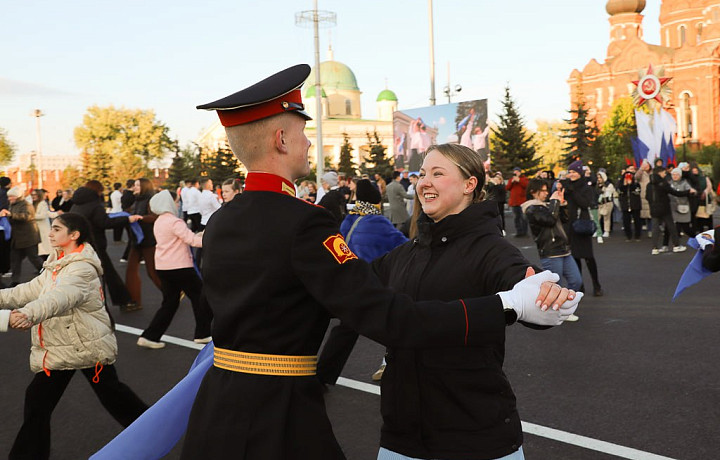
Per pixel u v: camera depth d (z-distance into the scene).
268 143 1.80
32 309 3.25
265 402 1.72
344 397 4.79
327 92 88.88
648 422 4.06
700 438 3.78
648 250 13.11
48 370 3.62
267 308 1.72
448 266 2.07
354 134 84.94
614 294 8.62
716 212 21.62
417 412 2.03
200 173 53.81
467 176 2.21
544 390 4.80
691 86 62.03
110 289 8.19
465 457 1.97
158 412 1.96
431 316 1.60
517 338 6.47
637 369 5.21
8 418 4.69
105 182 67.06
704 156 39.97
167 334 7.24
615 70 66.62
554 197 7.30
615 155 47.97
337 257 1.68
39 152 67.31
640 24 71.75
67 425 4.48
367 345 6.41
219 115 1.84
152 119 72.56
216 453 1.72
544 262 7.36
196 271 6.64
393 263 2.35
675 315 7.16
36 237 12.18
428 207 2.25
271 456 1.67
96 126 70.81
